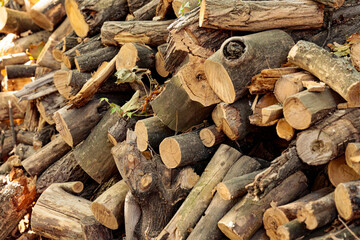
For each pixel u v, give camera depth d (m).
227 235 2.35
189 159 2.51
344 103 2.25
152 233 2.59
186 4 2.64
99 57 3.01
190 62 2.48
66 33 3.64
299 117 2.25
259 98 2.46
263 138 2.63
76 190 2.92
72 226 2.79
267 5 2.45
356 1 2.60
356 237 2.12
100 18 3.07
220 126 2.50
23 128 3.56
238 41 2.37
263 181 2.27
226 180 2.43
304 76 2.33
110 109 2.85
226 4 2.40
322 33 2.57
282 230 2.18
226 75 2.38
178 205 2.58
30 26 4.23
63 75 3.19
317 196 2.29
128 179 2.60
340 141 2.21
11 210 2.98
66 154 3.07
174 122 2.58
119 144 2.67
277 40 2.44
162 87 2.72
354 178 2.25
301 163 2.29
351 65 2.28
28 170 3.05
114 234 2.79
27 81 4.00
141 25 2.87
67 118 2.86
